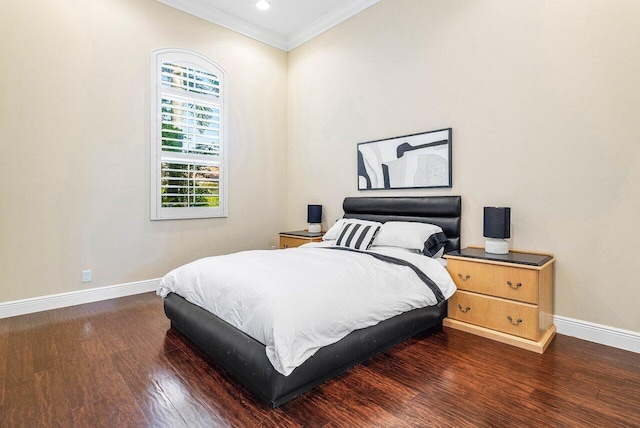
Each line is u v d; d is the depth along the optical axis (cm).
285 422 153
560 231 254
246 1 395
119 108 345
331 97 435
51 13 305
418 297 241
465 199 309
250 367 171
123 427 150
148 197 368
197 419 155
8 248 289
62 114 312
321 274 214
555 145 255
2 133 284
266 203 479
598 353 222
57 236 313
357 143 404
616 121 229
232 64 435
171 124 382
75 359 213
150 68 365
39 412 159
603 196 235
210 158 416
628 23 223
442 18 321
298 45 479
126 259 355
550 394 174
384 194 377
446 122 320
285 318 166
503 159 283
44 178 304
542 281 232
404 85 354
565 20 248
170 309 254
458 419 154
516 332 235
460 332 259
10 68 286
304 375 170
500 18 282
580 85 242
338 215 431
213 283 219
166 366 205
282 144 497
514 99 275
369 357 214
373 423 152
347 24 412
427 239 298
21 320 282
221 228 432
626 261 228
